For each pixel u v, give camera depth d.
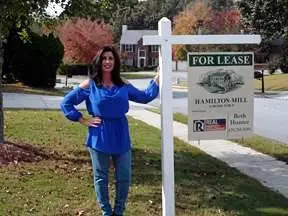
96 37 65.19
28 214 6.10
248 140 12.73
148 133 13.47
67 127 13.66
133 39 105.25
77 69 65.06
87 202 6.59
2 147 9.05
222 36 5.54
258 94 36.28
